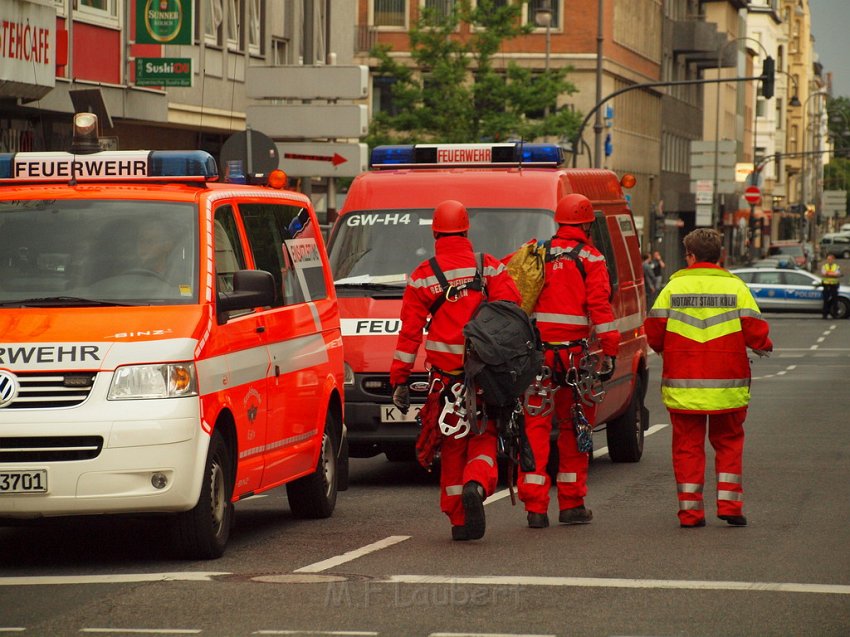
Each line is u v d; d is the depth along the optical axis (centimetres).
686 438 1953
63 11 4359
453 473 1852
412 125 8194
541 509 1941
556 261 1961
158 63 4706
